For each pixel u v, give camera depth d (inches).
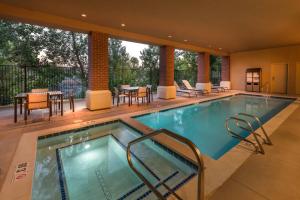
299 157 108.7
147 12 209.5
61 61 493.0
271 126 170.7
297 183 83.2
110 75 442.9
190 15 219.1
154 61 602.9
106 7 194.7
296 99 368.8
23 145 126.9
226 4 187.0
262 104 346.6
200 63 473.4
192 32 299.9
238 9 200.4
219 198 73.9
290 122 184.4
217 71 661.9
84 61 523.8
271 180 85.7
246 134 180.5
